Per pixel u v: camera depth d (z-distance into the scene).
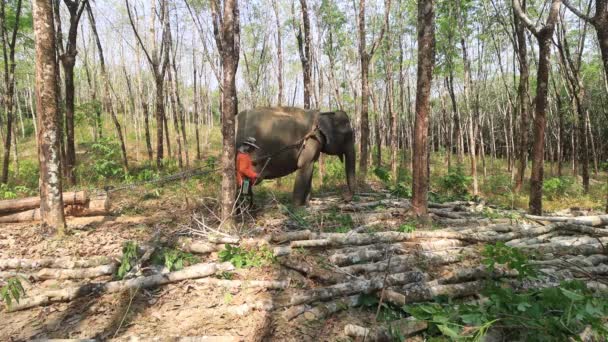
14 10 12.30
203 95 30.09
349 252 5.14
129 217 7.23
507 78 23.88
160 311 4.01
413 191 6.67
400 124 24.91
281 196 9.02
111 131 24.08
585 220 7.11
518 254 4.11
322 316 3.91
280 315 3.92
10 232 5.97
